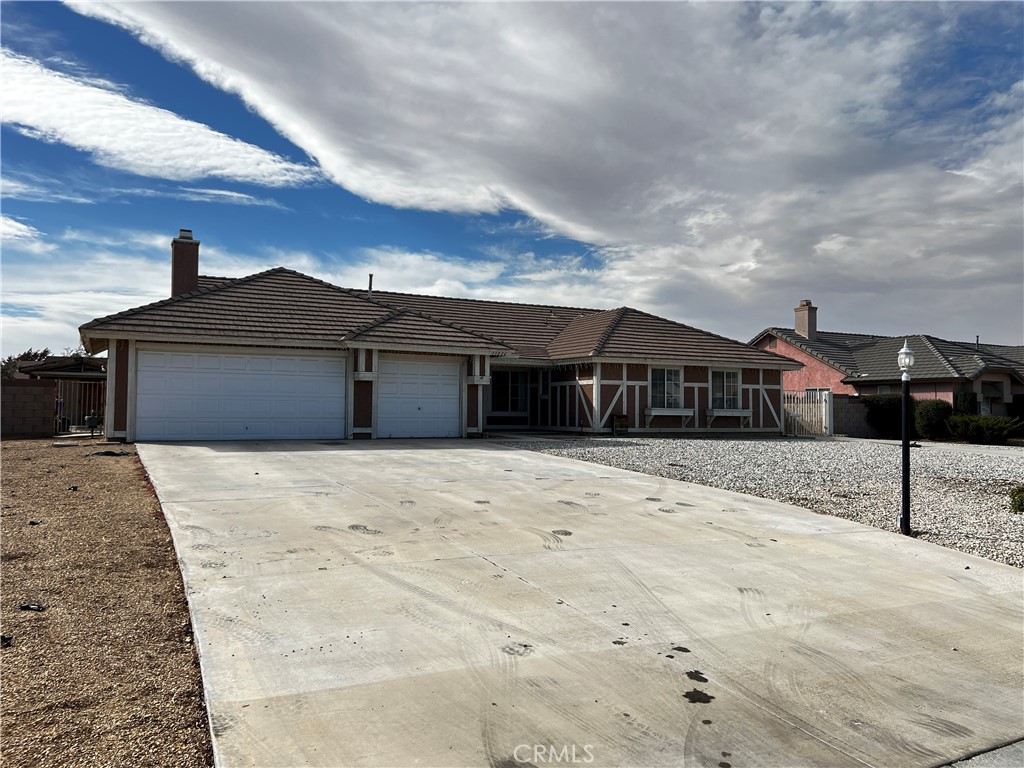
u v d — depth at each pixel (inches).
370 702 155.0
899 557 296.8
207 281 858.1
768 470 554.3
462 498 386.0
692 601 231.9
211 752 134.5
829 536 329.7
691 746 142.3
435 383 782.5
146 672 166.6
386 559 262.7
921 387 1258.6
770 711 158.9
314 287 805.9
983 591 254.1
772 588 249.1
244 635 188.5
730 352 1030.4
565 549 288.4
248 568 244.7
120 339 638.5
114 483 401.1
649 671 176.9
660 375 973.2
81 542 269.4
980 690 174.6
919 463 652.7
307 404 714.2
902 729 153.8
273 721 145.2
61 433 787.4
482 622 205.2
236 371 683.4
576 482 458.0
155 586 226.5
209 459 512.4
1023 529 350.6
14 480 397.4
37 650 174.6
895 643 203.0
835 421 1174.3
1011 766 141.3
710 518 359.6
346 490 394.9
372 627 197.8
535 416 1064.2
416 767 130.6
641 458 608.1
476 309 1137.4
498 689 163.6
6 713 144.2
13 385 708.0
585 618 212.1
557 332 1129.4
